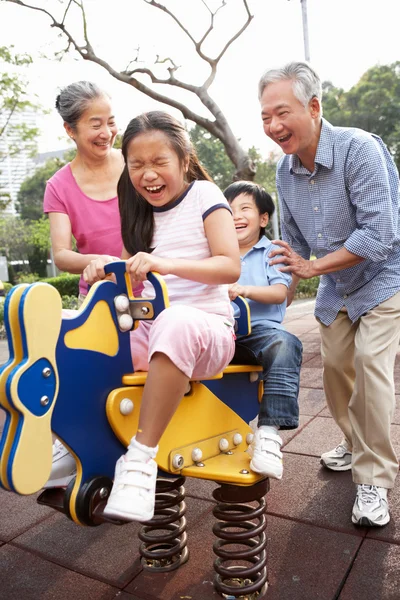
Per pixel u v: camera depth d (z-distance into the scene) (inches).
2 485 49.8
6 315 50.3
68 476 62.0
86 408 55.6
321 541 78.0
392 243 82.4
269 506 89.9
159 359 54.8
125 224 71.1
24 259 1599.4
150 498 52.9
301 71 80.2
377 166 80.4
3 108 459.8
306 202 90.9
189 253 66.7
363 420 84.4
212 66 271.3
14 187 1939.0
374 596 65.1
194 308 59.6
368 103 1164.5
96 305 57.7
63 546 82.2
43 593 70.4
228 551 65.4
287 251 83.4
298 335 267.7
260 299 83.8
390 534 78.4
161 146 62.0
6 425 50.6
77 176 98.7
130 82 263.7
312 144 85.1
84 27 257.4
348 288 89.7
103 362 57.7
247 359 74.0
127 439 57.9
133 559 77.1
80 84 93.2
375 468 83.5
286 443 118.2
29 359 49.7
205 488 99.8
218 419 67.7
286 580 69.5
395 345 87.2
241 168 276.4
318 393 157.5
